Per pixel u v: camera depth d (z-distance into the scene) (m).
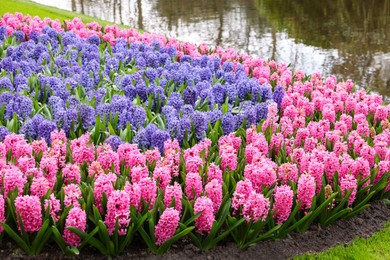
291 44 18.69
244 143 6.10
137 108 6.38
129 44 11.36
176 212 4.17
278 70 9.95
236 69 9.61
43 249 4.32
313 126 6.30
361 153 5.70
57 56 9.62
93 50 9.95
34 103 6.89
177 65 9.17
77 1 29.89
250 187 4.52
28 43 9.99
